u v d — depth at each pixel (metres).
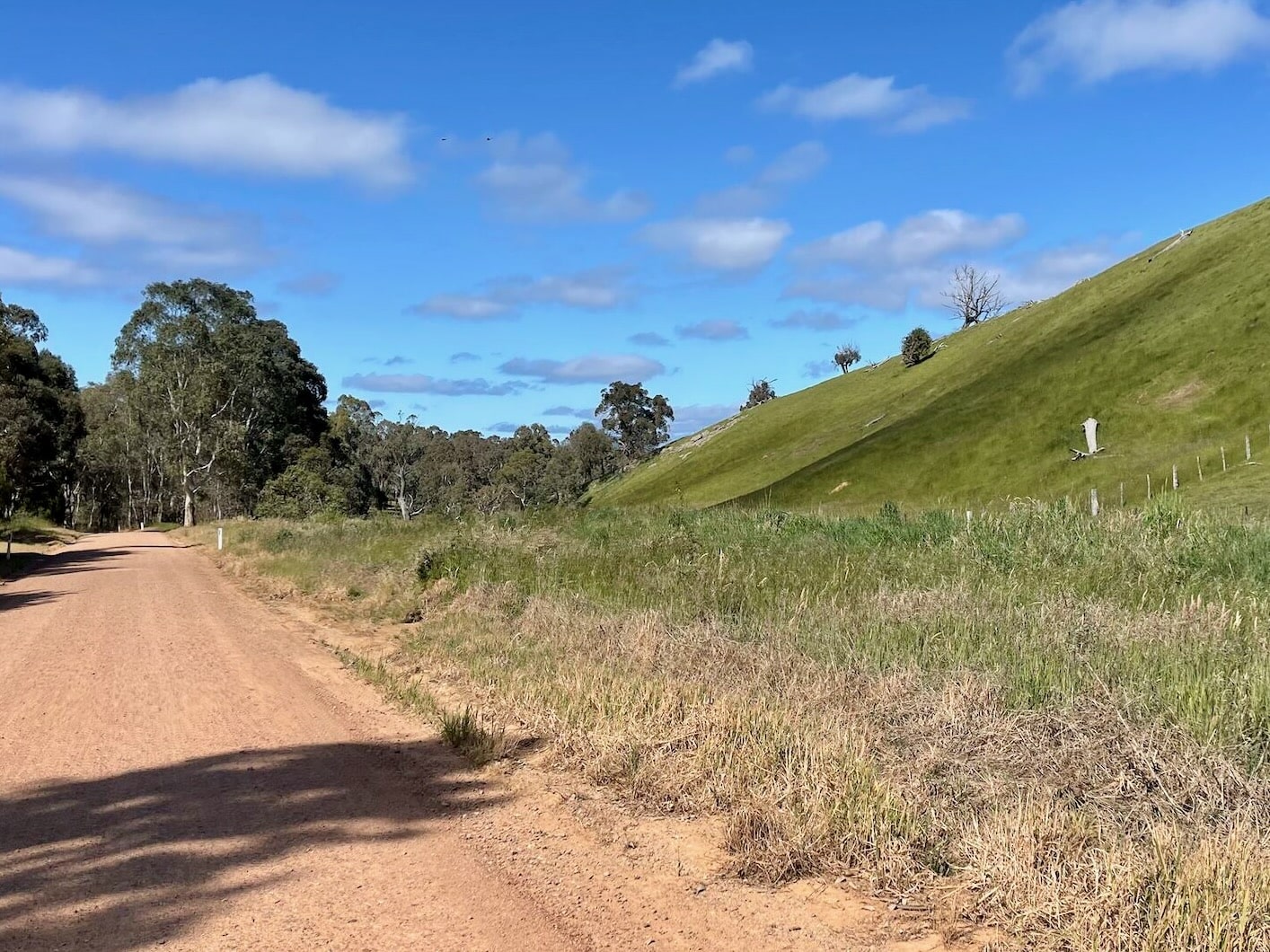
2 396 51.59
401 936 3.79
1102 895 3.63
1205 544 11.63
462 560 15.26
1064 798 4.73
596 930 3.84
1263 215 62.19
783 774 5.15
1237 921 3.38
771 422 99.12
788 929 3.84
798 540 15.72
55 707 7.96
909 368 93.62
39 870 4.46
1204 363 49.38
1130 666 6.58
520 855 4.65
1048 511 14.24
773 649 7.97
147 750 6.61
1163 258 68.75
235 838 4.90
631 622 9.55
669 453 110.25
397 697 8.13
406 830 5.02
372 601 14.83
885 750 5.49
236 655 10.57
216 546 34.41
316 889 4.25
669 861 4.55
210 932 3.82
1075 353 58.91
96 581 20.86
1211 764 4.80
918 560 12.32
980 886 3.98
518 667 8.66
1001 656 7.20
